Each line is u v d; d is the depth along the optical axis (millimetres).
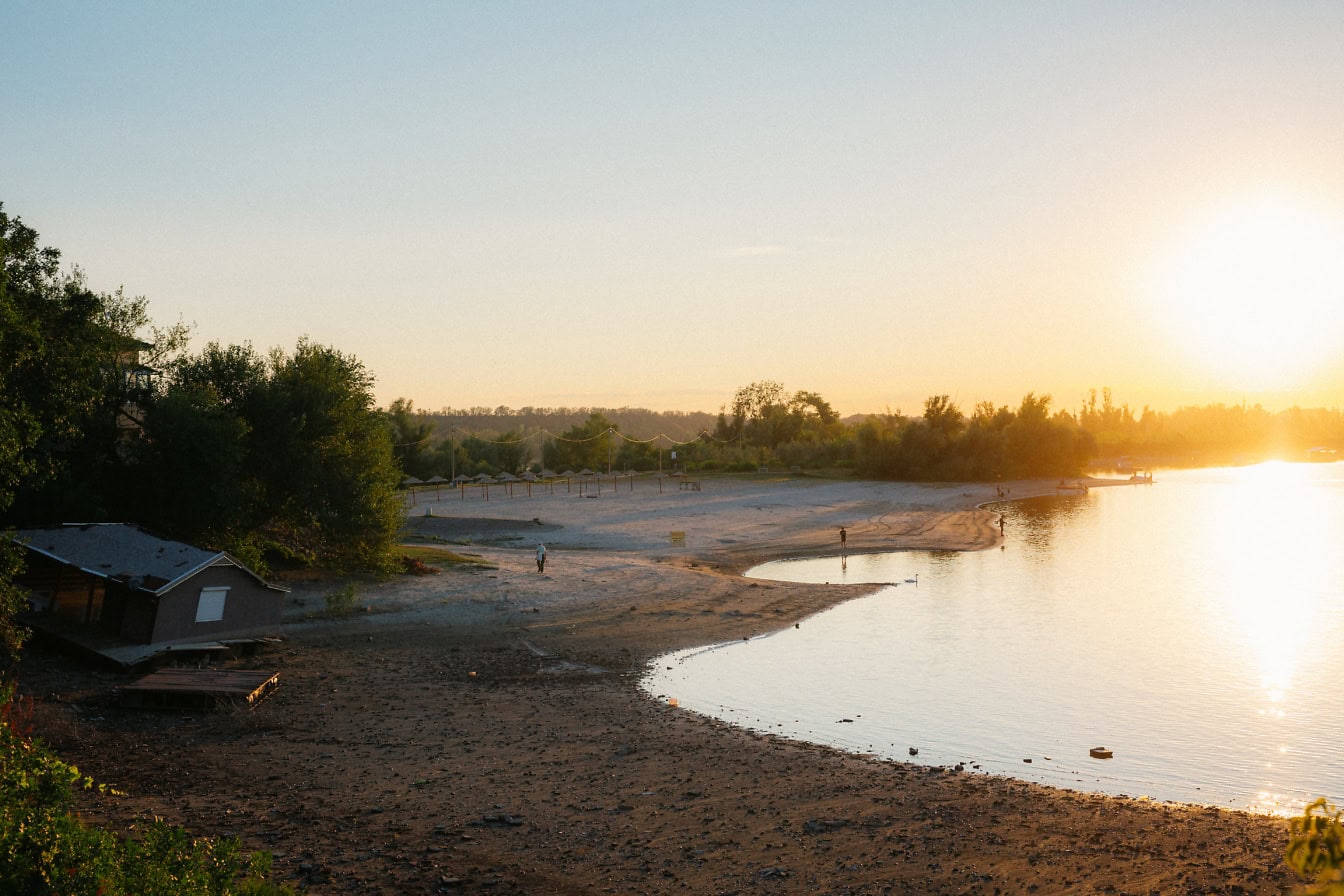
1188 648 37125
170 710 25219
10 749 12070
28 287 32938
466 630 38344
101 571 30469
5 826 9922
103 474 40781
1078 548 76312
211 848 11430
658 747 22828
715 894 13820
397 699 27562
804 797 18812
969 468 165250
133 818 15852
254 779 19297
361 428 47812
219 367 45219
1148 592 52531
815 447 188500
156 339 44781
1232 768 22109
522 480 149625
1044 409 184500
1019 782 20438
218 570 32062
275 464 44531
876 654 35906
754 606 45844
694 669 33094
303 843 15352
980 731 25297
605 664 33469
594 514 96438
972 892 13906
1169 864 15008
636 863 15016
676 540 72688
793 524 90250
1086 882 14234
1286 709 27859
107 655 28953
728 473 170625
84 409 35219
